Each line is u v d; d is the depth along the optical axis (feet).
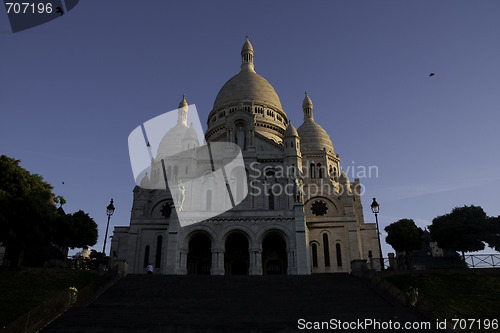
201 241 196.24
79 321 88.28
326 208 234.99
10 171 147.02
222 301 105.60
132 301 105.40
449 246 192.24
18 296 107.34
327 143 274.77
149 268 162.81
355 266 134.72
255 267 169.89
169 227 177.37
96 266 156.35
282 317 92.02
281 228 176.04
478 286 112.37
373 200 147.95
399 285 118.93
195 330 84.28
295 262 169.48
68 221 163.22
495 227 240.73
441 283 115.96
